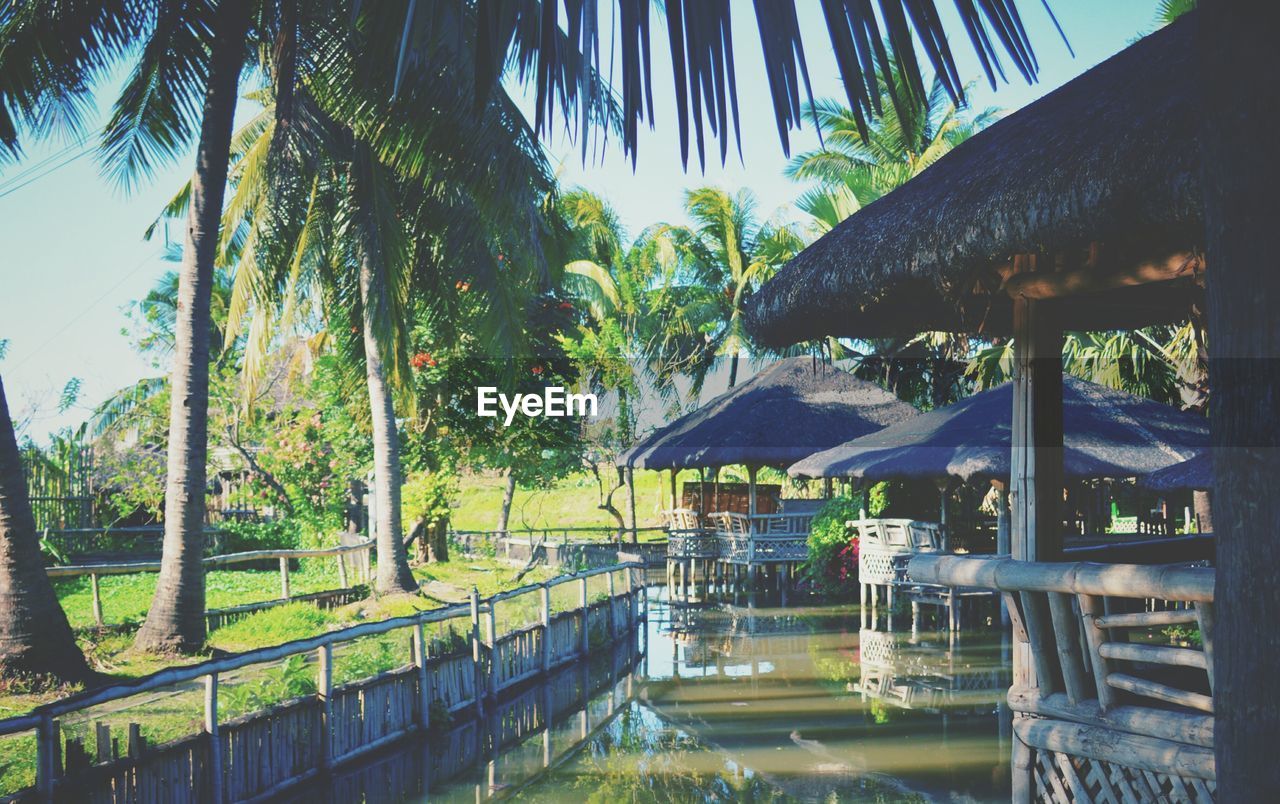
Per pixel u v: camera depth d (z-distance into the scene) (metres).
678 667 12.43
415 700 8.91
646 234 34.59
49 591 9.16
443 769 7.94
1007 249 4.47
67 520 21.61
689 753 8.35
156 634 10.54
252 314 17.17
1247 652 2.25
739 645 14.02
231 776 6.65
